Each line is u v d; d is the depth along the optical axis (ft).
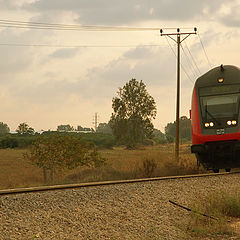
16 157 395.96
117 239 54.08
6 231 51.34
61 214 61.77
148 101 620.90
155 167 157.28
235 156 126.11
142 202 76.33
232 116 122.31
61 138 185.78
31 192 76.89
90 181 129.80
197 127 126.11
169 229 61.11
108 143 646.33
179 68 243.40
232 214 72.69
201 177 118.83
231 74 128.47
